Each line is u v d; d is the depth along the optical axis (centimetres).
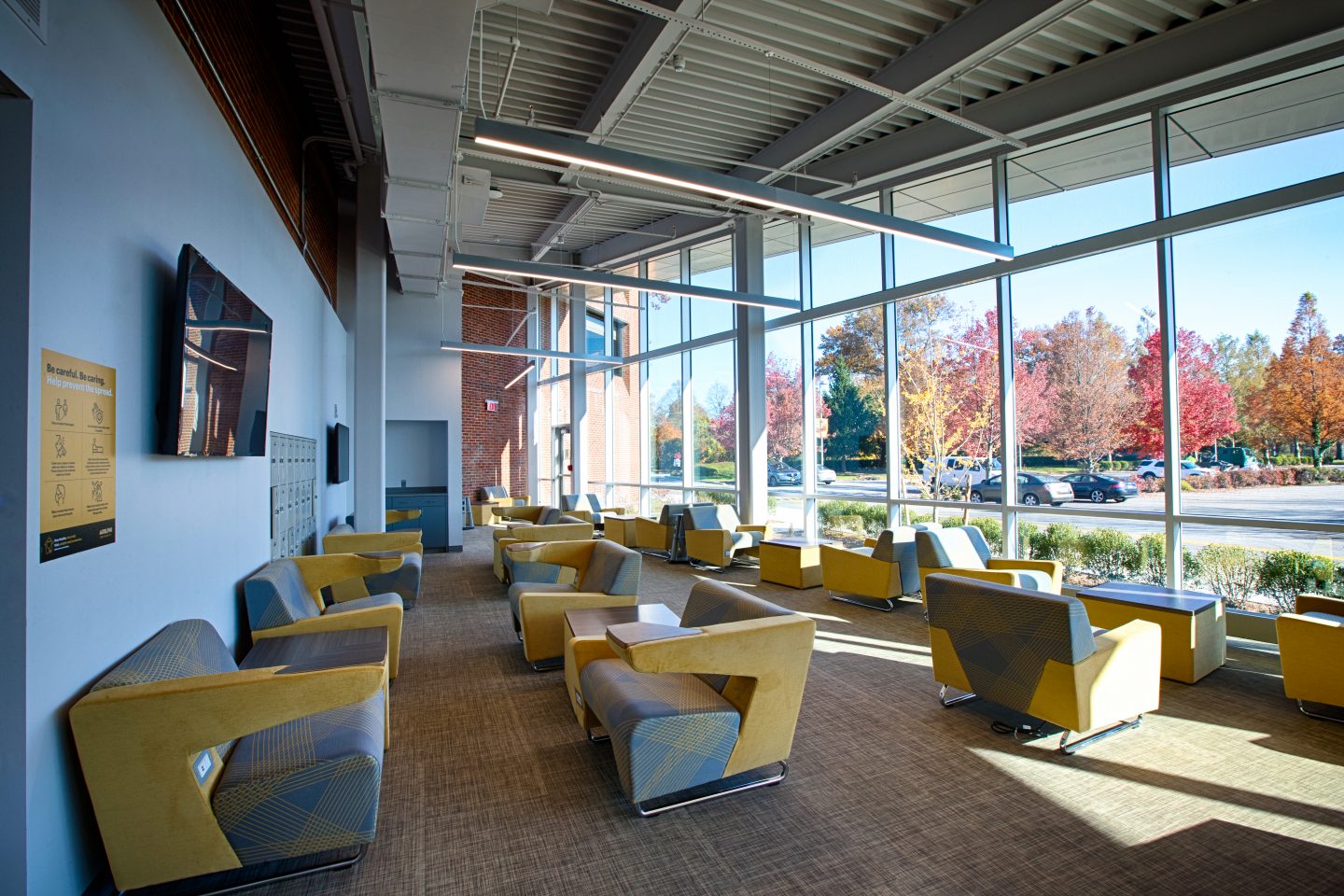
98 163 220
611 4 543
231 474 370
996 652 344
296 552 561
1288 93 495
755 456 939
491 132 380
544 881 228
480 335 1441
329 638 371
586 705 320
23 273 179
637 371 1216
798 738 340
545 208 1040
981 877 229
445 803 278
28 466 179
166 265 277
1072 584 620
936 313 736
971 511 703
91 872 209
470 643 516
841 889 223
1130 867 234
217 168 344
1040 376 645
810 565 718
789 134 744
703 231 998
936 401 738
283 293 504
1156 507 564
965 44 533
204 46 349
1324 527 477
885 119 684
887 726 355
